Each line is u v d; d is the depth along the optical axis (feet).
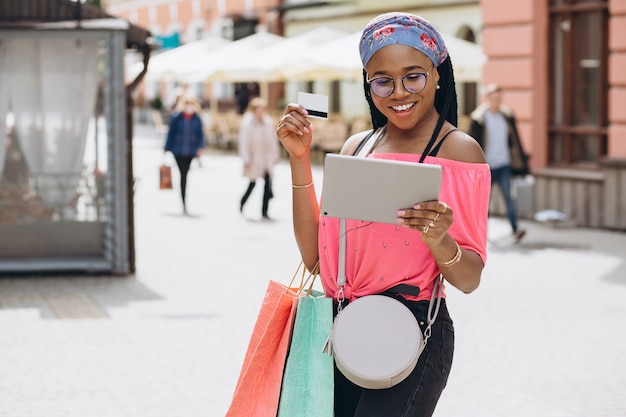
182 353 26.37
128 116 38.11
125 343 27.48
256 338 11.68
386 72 11.21
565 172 52.65
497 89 46.44
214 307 32.32
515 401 22.36
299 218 12.00
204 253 43.93
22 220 38.04
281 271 39.34
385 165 10.20
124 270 38.19
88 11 39.14
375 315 10.88
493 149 46.29
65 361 25.57
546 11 55.21
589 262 40.83
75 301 33.32
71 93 38.11
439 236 10.29
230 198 67.00
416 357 10.77
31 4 38.32
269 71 76.43
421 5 92.58
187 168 58.29
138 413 21.31
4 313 31.37
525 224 53.16
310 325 11.32
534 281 36.58
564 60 54.60
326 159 10.35
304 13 115.34
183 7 150.71
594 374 24.49
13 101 37.88
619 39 49.85
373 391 11.03
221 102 132.05
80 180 38.27
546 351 26.71
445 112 11.46
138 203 64.13
